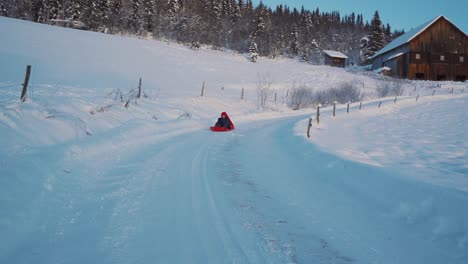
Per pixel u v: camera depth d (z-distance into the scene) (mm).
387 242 3844
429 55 48750
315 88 34938
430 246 3686
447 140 11133
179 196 5137
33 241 3455
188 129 13539
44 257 3178
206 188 5629
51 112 8180
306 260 3412
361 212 4754
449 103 26422
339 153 7906
